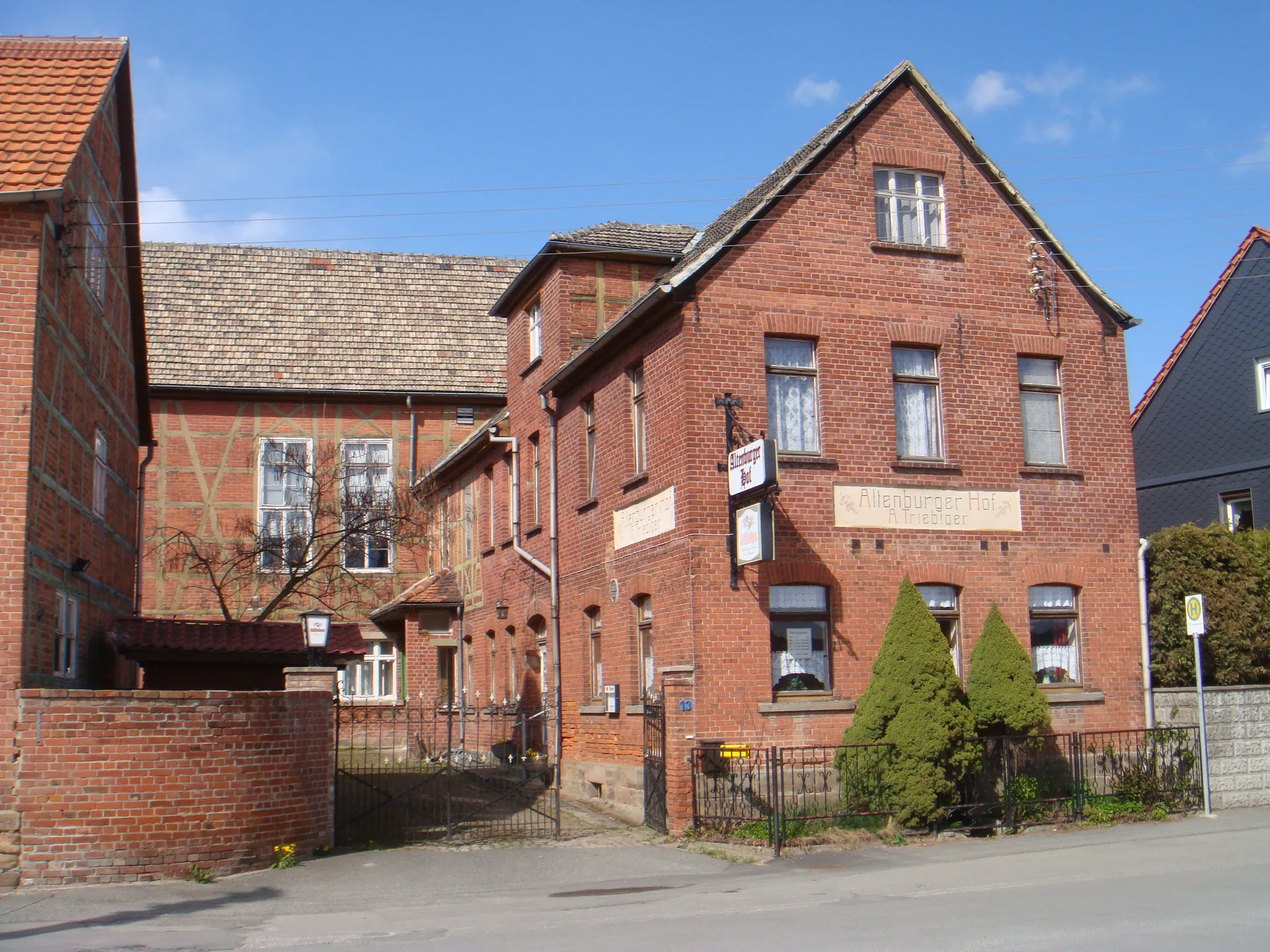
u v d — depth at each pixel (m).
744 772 15.91
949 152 18.95
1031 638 18.25
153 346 32.91
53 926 10.67
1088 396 19.19
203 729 13.23
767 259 17.48
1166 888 11.36
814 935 9.52
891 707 15.57
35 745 12.53
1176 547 18.88
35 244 13.40
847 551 17.19
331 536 27.86
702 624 16.25
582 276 22.02
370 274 36.41
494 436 25.02
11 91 14.88
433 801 19.02
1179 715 18.25
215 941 9.95
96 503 17.73
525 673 23.14
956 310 18.52
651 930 9.95
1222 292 25.56
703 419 16.75
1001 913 10.29
